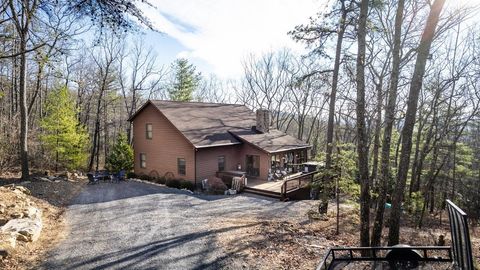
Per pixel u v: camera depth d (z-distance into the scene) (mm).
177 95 41750
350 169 12547
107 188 19188
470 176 27812
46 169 25094
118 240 9836
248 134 25312
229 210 14820
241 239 9992
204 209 14711
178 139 22781
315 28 14141
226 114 28281
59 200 14930
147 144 25422
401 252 5828
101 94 32812
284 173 24203
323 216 14203
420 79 9289
